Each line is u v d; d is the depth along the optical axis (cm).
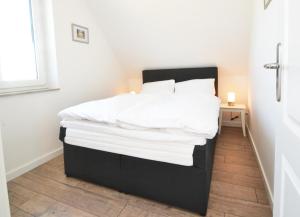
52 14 239
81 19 285
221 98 366
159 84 356
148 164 155
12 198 168
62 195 171
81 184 187
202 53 333
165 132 149
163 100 247
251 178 190
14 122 204
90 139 175
